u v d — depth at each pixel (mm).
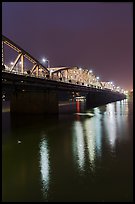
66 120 59156
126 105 131500
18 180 20609
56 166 23969
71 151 29438
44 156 27484
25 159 26391
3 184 19812
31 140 36000
